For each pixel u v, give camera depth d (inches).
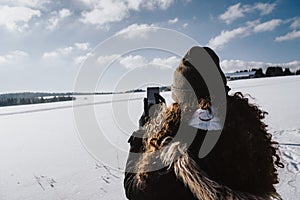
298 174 170.6
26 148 315.6
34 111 856.9
